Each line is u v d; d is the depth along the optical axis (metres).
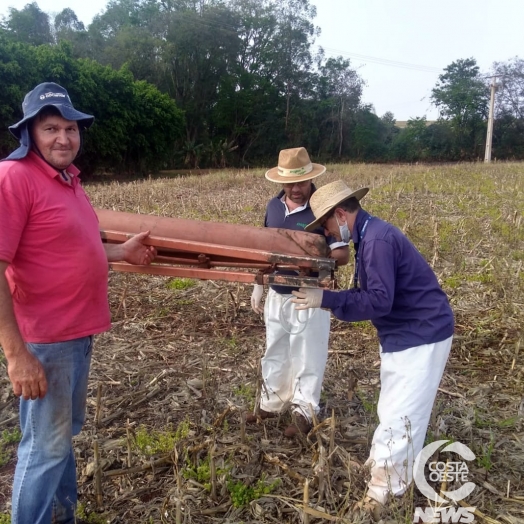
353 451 3.60
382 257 2.79
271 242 3.11
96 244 2.65
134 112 39.31
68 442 2.64
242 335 5.63
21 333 2.56
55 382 2.57
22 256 2.48
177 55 54.16
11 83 31.36
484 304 6.43
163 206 14.30
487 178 23.09
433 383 2.93
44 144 2.46
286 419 3.94
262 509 3.07
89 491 3.23
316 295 2.88
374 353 5.21
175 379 4.63
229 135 58.66
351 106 62.38
